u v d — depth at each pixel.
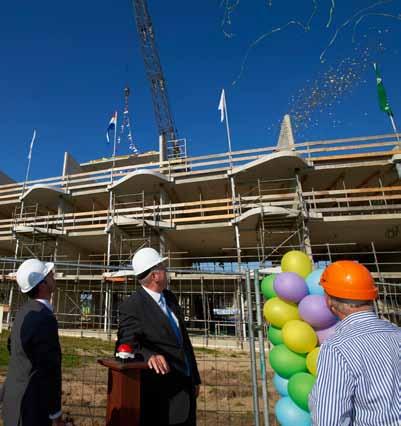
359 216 18.50
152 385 2.95
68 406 6.16
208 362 11.59
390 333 1.90
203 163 21.80
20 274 3.08
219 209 19.91
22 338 2.72
